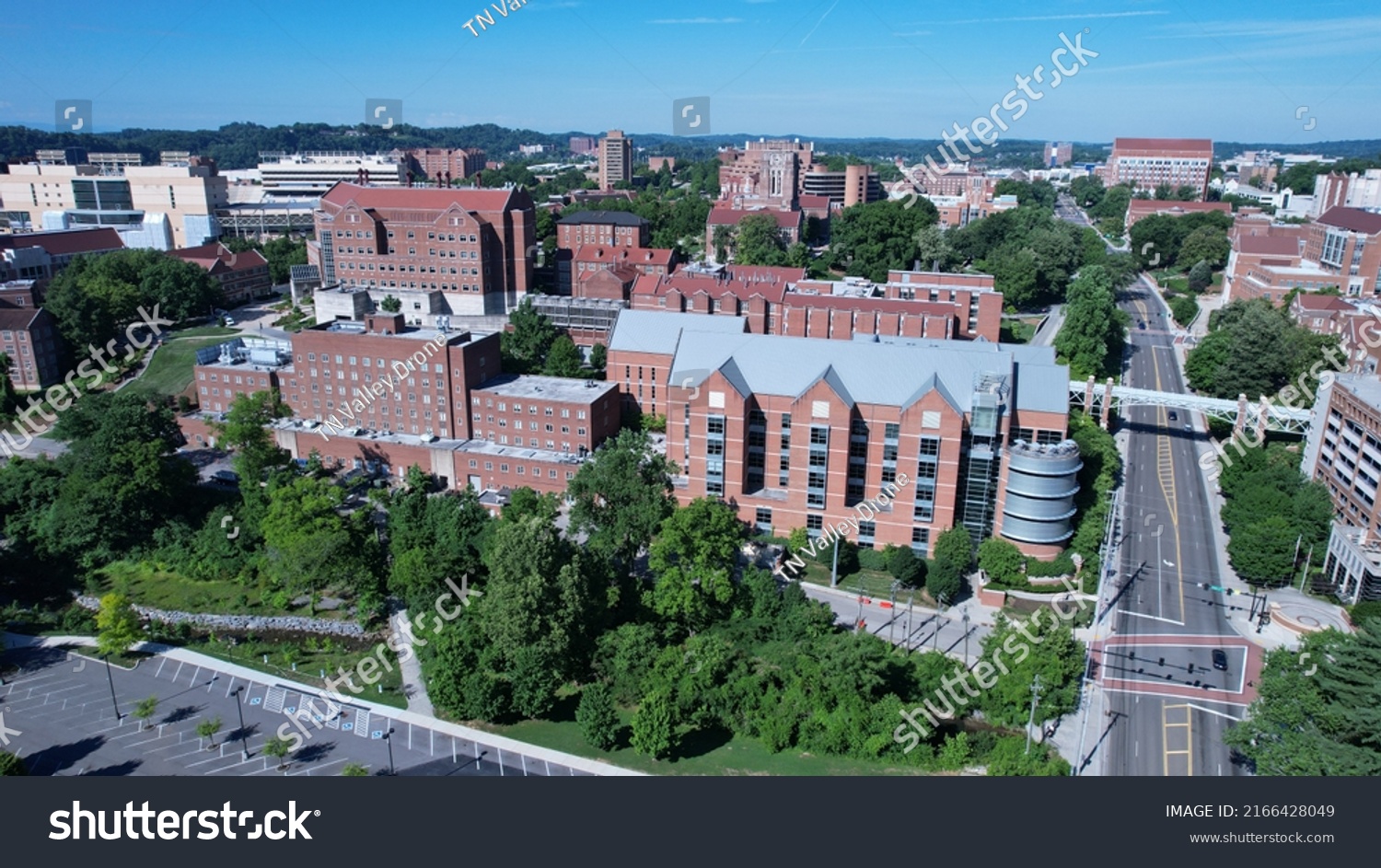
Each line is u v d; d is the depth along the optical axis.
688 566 110.44
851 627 108.12
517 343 184.12
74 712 96.69
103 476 131.38
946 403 115.69
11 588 127.38
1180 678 97.88
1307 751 73.75
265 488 131.00
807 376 125.38
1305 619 107.00
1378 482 113.44
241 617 118.75
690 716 91.25
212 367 162.00
